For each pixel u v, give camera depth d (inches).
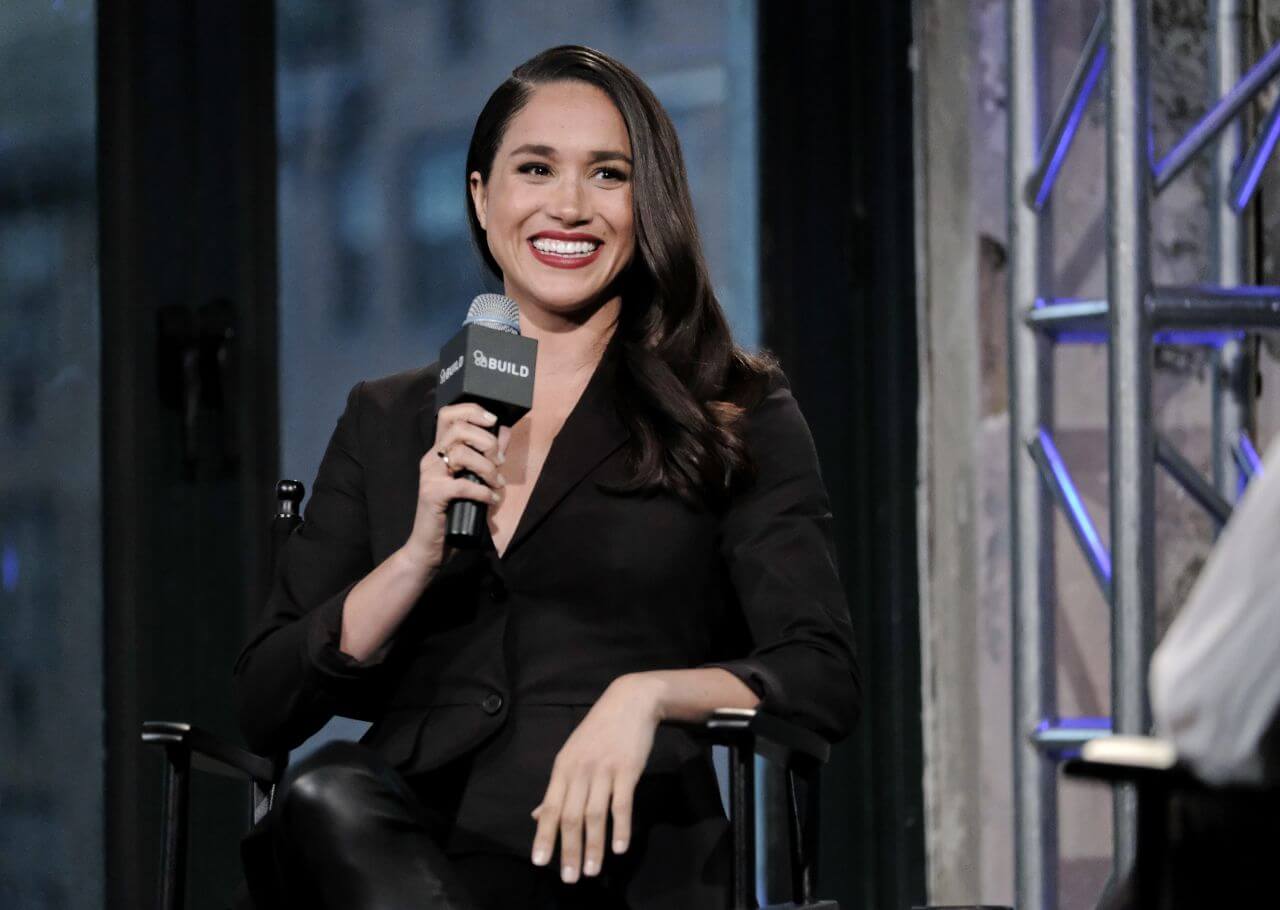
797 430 287.6
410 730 265.1
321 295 448.8
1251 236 458.3
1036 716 396.8
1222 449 437.7
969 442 473.7
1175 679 146.6
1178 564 465.1
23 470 431.8
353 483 293.7
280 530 313.7
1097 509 465.1
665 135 292.5
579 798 229.5
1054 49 468.8
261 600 427.5
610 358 289.1
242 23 432.8
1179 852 153.4
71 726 427.5
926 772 470.3
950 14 480.1
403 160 457.7
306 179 447.5
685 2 481.4
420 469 266.7
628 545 269.9
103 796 419.2
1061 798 462.0
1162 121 473.7
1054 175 398.0
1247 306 364.5
